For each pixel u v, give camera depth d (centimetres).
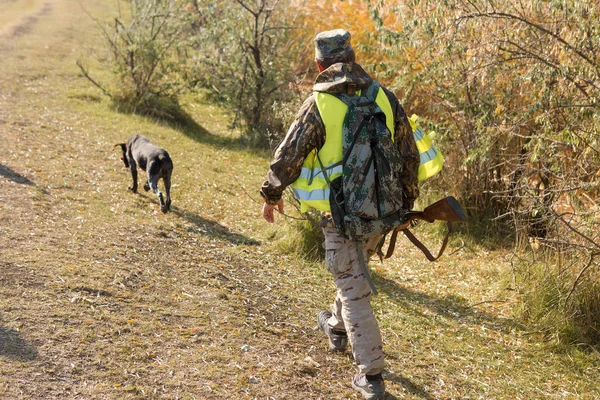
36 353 340
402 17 716
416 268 666
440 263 686
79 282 445
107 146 962
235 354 381
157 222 659
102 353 353
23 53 1692
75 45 1941
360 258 329
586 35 562
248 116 1270
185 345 382
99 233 581
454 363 446
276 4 1295
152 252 558
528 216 694
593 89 557
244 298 484
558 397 422
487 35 631
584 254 550
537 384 438
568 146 590
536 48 611
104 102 1309
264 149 1159
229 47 1268
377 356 342
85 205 671
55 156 856
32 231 549
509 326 535
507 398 404
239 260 591
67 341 359
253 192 870
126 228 613
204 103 1502
